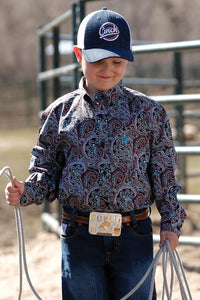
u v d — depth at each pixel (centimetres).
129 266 601
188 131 3750
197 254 1265
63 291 622
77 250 605
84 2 1223
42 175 618
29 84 6203
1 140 4353
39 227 1647
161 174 614
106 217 595
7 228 1644
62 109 625
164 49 1031
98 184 593
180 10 8919
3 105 6272
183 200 1041
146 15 9019
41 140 633
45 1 9594
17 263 1241
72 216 604
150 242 619
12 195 598
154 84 1681
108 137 598
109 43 593
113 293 619
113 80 600
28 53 9494
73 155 606
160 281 1029
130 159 598
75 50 639
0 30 9475
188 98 1041
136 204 601
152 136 616
